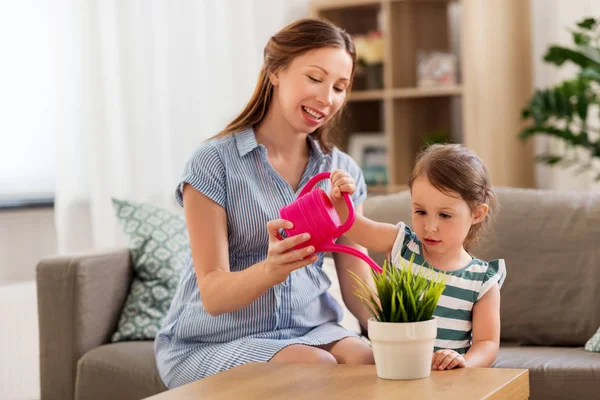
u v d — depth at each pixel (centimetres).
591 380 198
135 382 219
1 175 338
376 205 259
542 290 237
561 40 429
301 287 195
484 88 410
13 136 342
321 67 182
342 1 433
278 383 143
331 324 203
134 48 361
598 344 219
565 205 244
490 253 240
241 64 409
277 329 191
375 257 248
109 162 349
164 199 372
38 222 351
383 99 441
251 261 192
